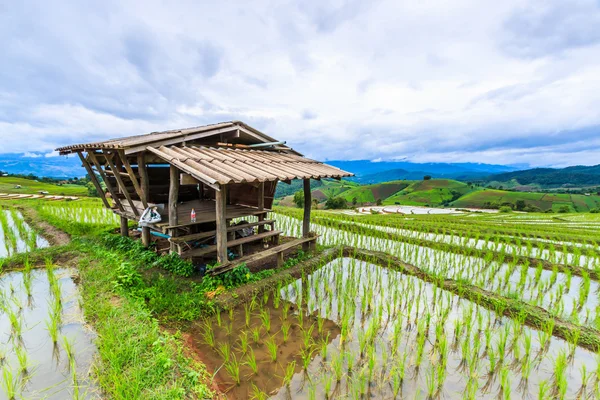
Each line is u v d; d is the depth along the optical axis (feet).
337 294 24.68
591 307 22.89
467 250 35.86
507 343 18.31
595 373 15.58
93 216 50.85
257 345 17.61
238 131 31.48
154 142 25.22
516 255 33.42
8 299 21.42
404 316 21.33
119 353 14.55
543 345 17.56
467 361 16.57
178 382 13.39
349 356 15.85
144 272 25.98
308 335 17.49
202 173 21.66
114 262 26.40
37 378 13.89
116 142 24.22
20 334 17.11
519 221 75.72
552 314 20.48
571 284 27.20
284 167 28.89
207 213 32.53
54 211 53.57
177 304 20.39
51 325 18.01
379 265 31.50
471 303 21.48
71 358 14.78
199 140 29.53
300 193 166.71
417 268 29.81
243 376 15.11
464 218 85.71
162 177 35.65
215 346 17.40
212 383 14.26
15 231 41.11
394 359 16.57
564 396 14.26
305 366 15.42
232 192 39.68
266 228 48.03
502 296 23.34
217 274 23.67
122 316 17.93
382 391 14.35
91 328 17.69
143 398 12.21
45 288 23.08
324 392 14.24
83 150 29.32
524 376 15.29
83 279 23.47
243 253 33.01
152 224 27.50
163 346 15.67
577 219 83.87
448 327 20.01
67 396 12.84
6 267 26.35
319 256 32.55
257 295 23.54
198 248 28.48
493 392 14.58
